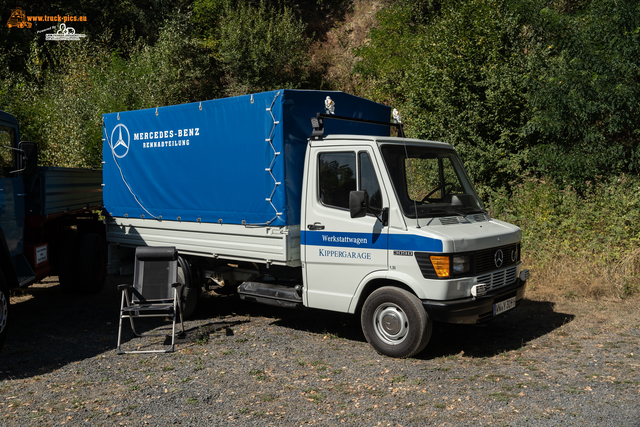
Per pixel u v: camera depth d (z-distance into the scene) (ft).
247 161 19.30
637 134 33.06
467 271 16.29
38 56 61.82
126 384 14.84
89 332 20.81
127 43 74.54
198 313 23.77
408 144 18.13
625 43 30.81
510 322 21.07
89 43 67.72
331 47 83.87
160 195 22.86
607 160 32.40
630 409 12.44
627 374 14.92
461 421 11.97
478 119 37.47
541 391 13.73
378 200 16.94
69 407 13.20
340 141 17.83
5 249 18.94
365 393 13.83
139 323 22.18
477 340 18.78
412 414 12.42
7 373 15.89
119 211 24.86
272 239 18.78
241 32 73.97
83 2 82.89
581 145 33.58
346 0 89.20
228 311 24.14
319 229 18.20
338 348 18.08
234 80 75.36
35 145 22.13
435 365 16.08
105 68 62.64
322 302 18.44
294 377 15.17
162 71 64.69
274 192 18.44
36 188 24.02
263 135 18.71
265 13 81.25
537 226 29.37
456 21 41.09
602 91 31.14
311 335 19.86
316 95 19.38
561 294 24.64
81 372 15.92
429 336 16.35
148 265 20.36
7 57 63.26
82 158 45.29
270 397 13.58
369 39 77.92
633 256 25.59
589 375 14.88
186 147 21.62
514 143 37.40
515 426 11.64
